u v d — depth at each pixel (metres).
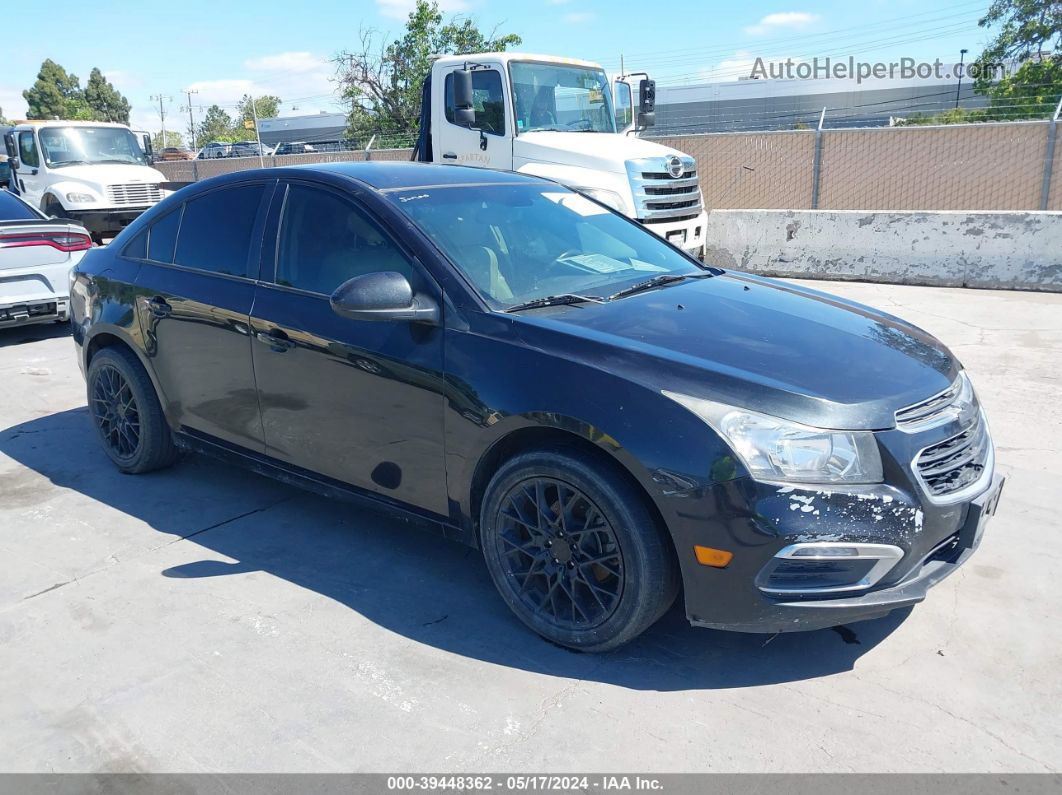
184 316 4.18
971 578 3.54
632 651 3.11
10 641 3.24
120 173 15.20
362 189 3.72
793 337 3.18
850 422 2.72
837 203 17.22
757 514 2.64
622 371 2.88
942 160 16.19
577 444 2.99
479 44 27.56
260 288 3.89
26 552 3.97
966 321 8.02
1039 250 9.23
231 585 3.63
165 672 3.03
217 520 4.28
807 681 2.91
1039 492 4.34
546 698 2.85
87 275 4.87
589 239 4.09
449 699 2.85
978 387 6.05
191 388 4.26
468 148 10.54
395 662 3.06
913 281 10.00
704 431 2.70
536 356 3.04
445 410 3.22
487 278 3.42
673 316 3.31
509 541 3.19
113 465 5.04
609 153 9.58
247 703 2.85
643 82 12.13
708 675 2.96
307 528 4.18
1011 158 15.66
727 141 17.80
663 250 4.34
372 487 3.62
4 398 6.46
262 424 3.96
